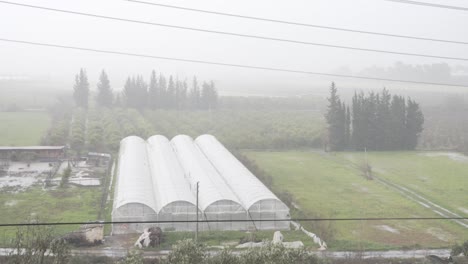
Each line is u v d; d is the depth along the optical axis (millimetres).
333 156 93812
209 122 119875
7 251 39969
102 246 44812
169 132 107250
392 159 90750
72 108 138000
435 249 45656
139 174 61562
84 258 39594
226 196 51812
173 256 29359
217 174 64125
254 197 52625
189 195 52969
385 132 98938
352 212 57219
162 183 58062
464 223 54000
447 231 51219
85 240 44719
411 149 100312
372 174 78000
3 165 74438
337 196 64562
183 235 47844
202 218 50344
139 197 50906
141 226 49438
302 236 48719
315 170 80750
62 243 28984
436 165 85062
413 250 45375
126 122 112062
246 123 120875
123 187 55844
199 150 80625
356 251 44500
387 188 69250
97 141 91188
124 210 49219
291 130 109188
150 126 107250
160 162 69438
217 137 103125
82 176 70250
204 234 48438
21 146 87125
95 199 59719
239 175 63031
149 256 42188
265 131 111188
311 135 104625
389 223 53812
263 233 49312
